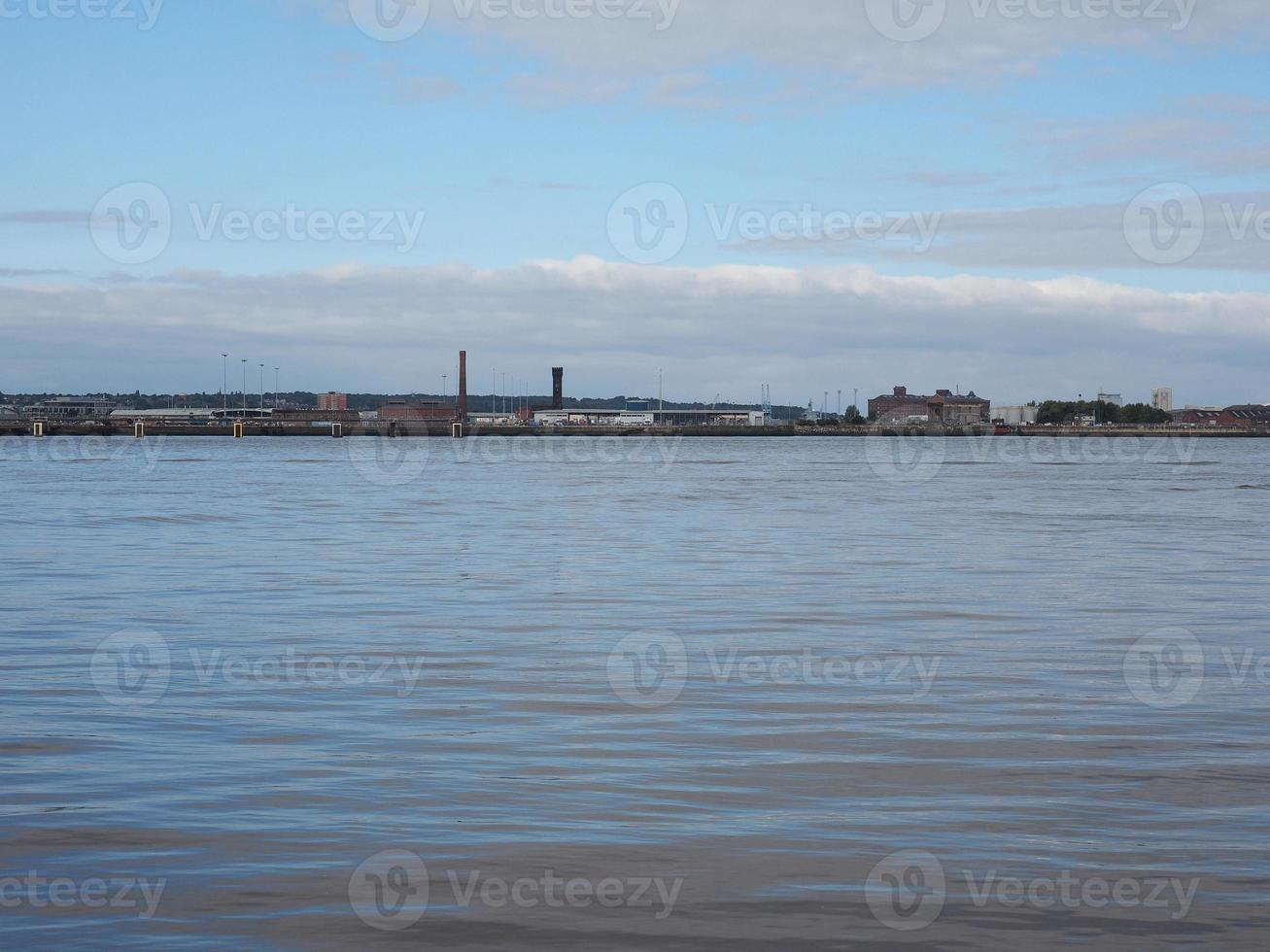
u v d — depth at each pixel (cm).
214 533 3709
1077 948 726
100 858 863
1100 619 1977
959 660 1611
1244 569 2733
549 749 1150
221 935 742
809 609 2077
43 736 1188
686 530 3859
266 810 966
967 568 2745
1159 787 1037
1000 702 1355
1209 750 1155
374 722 1255
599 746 1162
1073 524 4203
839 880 827
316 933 745
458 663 1578
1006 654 1656
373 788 1025
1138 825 938
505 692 1402
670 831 923
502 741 1178
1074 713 1304
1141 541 3488
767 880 827
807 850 883
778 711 1309
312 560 2917
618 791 1020
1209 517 4572
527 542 3425
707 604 2138
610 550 3184
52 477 7956
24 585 2398
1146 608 2102
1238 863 859
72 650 1662
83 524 4084
